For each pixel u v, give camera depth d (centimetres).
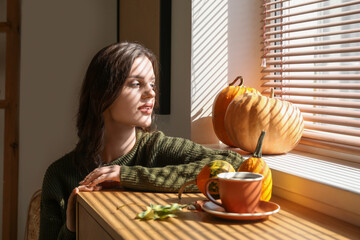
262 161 112
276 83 186
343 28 168
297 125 156
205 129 189
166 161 142
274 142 154
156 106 169
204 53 186
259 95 160
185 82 189
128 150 144
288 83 179
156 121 222
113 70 134
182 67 192
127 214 102
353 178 117
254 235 87
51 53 294
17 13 309
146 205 110
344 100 168
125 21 250
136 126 153
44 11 296
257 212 101
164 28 202
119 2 260
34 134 305
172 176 125
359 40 146
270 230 91
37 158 305
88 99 142
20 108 310
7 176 315
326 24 159
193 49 184
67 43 287
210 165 115
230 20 190
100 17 275
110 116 141
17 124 316
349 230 94
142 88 137
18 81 314
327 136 157
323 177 117
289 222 98
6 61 310
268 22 191
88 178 127
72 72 285
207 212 100
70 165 141
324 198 110
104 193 123
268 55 186
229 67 191
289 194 125
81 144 140
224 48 189
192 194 123
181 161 139
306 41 183
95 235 106
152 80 141
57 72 292
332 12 172
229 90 175
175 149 141
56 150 295
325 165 139
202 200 113
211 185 112
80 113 145
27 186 312
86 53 279
